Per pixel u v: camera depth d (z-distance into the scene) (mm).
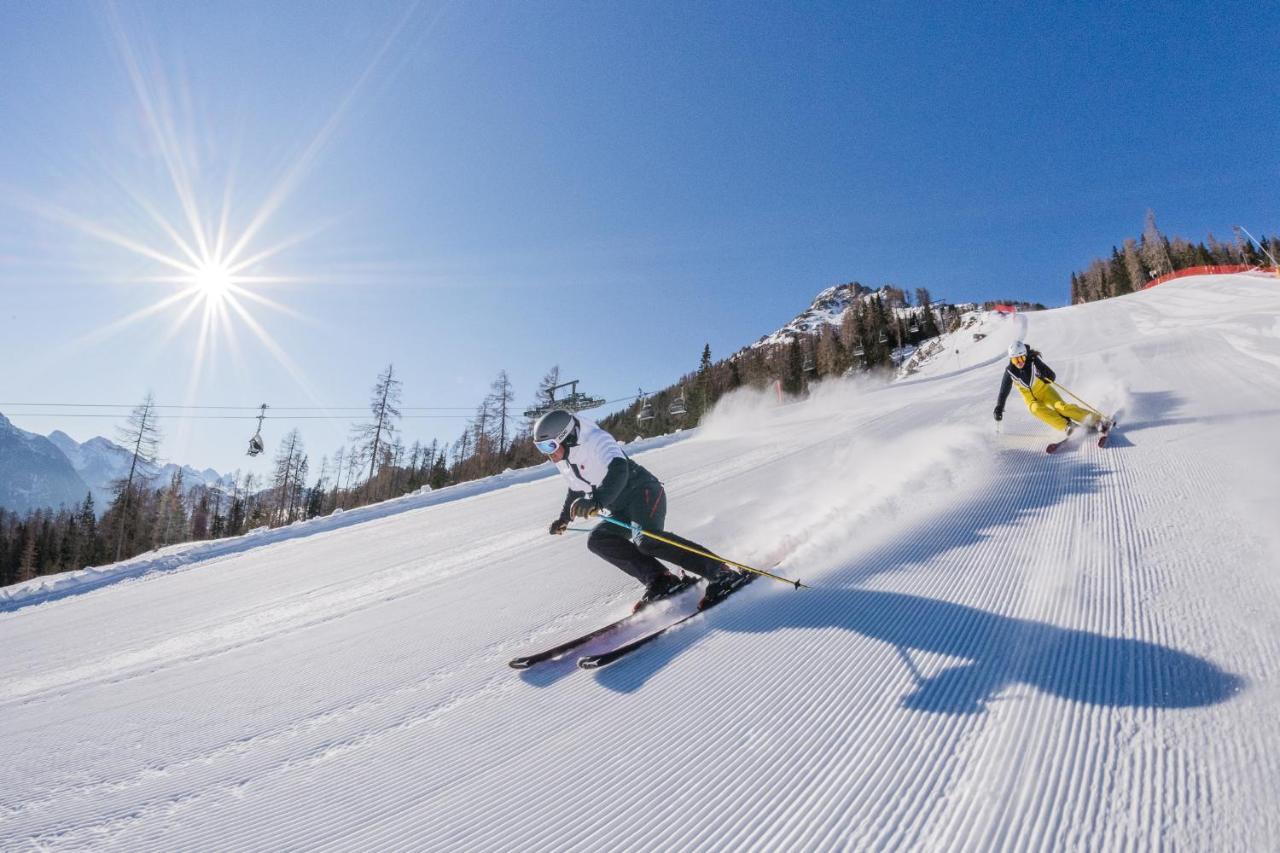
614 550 3650
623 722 2523
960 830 1676
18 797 2564
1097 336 24375
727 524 5598
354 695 3180
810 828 1776
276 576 6855
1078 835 1595
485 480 14328
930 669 2521
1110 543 3555
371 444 39250
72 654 4816
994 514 4449
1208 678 2158
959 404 11773
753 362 73000
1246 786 1646
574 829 1937
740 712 2451
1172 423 6465
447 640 3787
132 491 37250
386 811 2156
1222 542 3275
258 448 27156
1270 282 27938
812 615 3219
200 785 2498
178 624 5312
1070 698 2182
